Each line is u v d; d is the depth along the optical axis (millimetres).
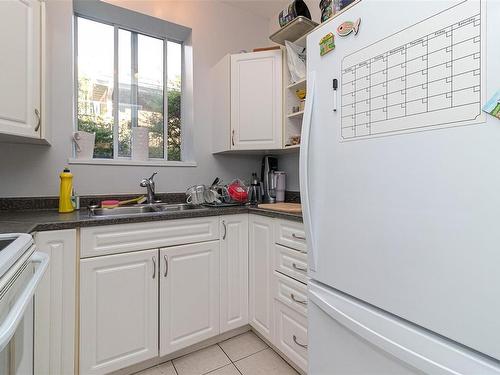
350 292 881
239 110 2098
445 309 639
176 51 2436
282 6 2498
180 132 2443
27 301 640
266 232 1667
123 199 1961
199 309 1633
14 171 1655
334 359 955
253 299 1786
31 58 1386
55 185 1763
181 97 2443
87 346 1302
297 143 1951
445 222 638
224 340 1779
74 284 1265
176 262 1551
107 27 2141
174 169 2205
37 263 973
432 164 662
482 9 577
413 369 695
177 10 2215
